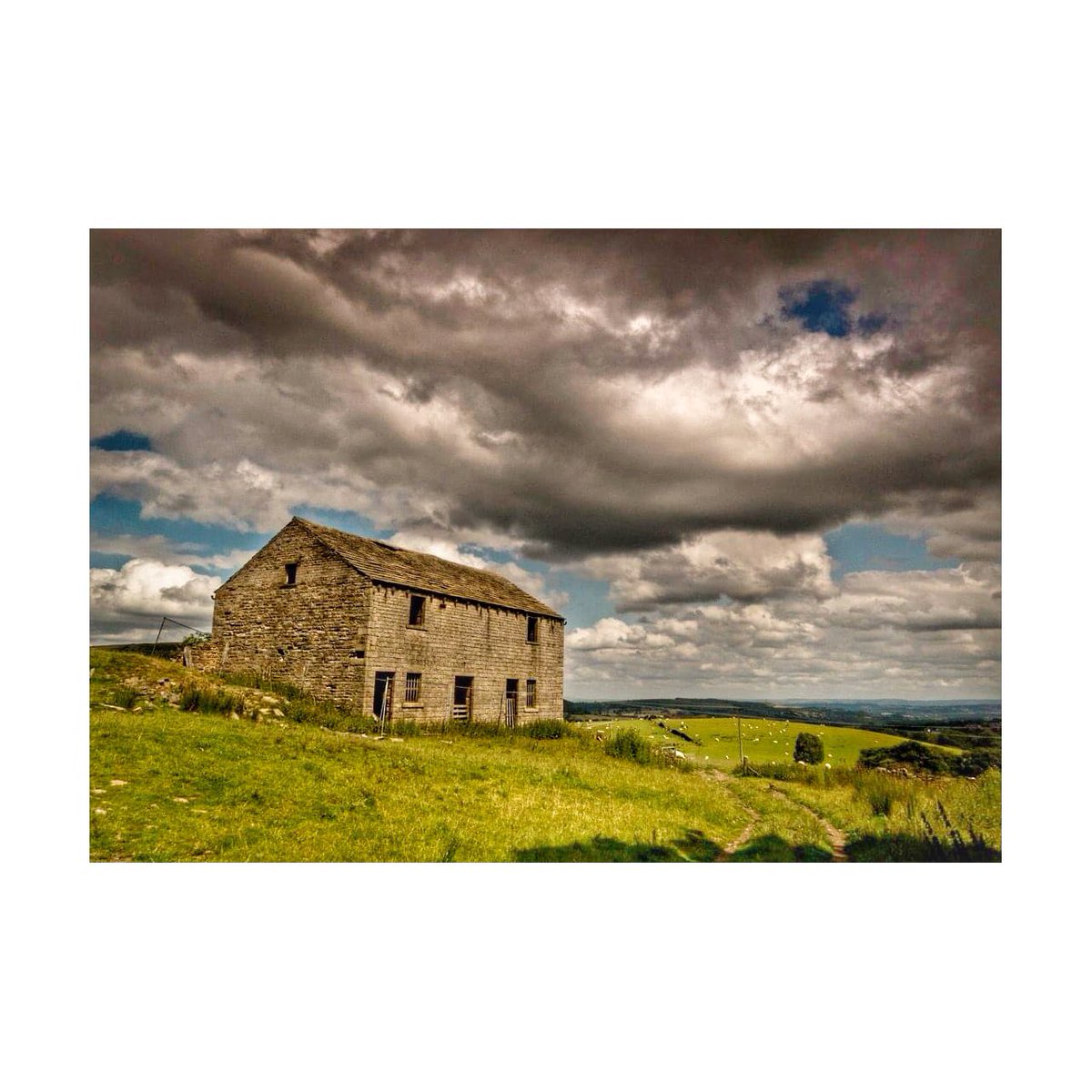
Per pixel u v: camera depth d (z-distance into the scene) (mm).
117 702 18094
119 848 9555
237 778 12617
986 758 25719
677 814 15000
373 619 26297
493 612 32594
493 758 19641
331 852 10312
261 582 29641
